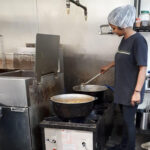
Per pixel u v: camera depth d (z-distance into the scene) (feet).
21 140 4.85
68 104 4.25
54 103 4.49
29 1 7.34
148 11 5.68
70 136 4.46
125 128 5.64
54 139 4.59
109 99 6.37
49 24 7.30
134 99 4.47
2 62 6.44
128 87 4.66
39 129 5.21
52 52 5.81
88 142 4.36
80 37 7.02
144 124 6.08
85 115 4.46
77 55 7.18
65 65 7.38
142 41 4.33
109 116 5.93
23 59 6.11
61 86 6.95
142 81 4.37
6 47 8.09
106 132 5.71
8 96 4.67
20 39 7.86
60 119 4.78
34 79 4.91
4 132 4.92
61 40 7.25
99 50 6.90
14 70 6.32
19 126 4.77
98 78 7.07
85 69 7.20
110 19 4.70
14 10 7.64
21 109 4.65
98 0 6.53
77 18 6.91
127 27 4.56
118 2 6.36
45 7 7.20
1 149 5.09
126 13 4.43
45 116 5.52
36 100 5.00
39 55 5.05
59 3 6.99
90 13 6.71
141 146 5.88
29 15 7.49
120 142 6.06
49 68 5.80
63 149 4.61
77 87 6.35
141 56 4.25
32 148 4.87
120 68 4.76
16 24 7.76
